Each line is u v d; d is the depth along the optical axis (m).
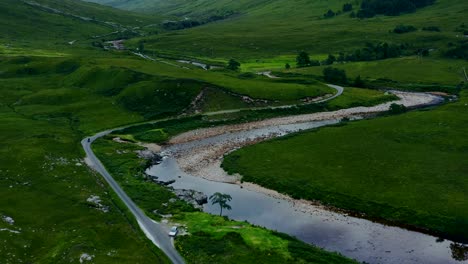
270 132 121.06
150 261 55.59
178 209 72.00
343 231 64.81
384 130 111.88
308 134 112.88
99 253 57.03
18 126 120.69
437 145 98.75
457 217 65.38
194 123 128.88
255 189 81.62
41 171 88.25
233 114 135.12
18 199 74.94
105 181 85.25
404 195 73.88
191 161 99.69
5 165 90.62
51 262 54.94
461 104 135.00
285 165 91.06
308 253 56.44
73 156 99.62
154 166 97.62
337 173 85.25
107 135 118.19
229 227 64.25
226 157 98.94
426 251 58.66
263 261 54.50
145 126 126.44
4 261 54.47
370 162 90.25
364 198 73.94
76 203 74.00
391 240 61.78
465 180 78.94
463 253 57.97
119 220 68.12
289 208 73.19
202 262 54.81
